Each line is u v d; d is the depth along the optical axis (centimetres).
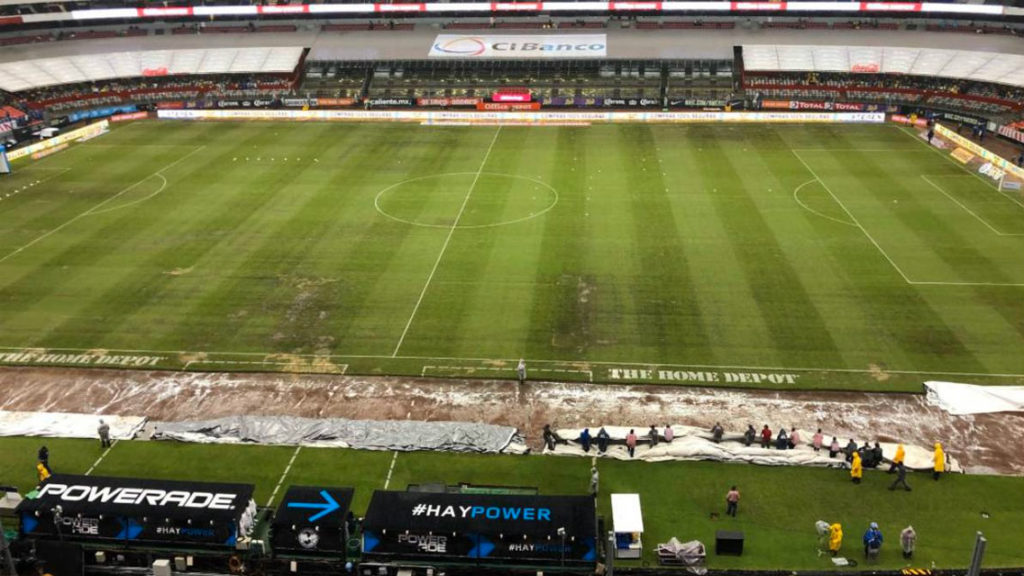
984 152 7769
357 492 3391
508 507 2900
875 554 2956
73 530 2917
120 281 5334
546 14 11981
